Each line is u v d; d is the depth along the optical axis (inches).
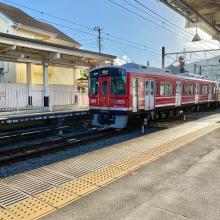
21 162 328.2
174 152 339.9
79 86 1002.1
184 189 217.5
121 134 511.2
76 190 221.9
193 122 662.5
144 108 581.3
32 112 642.8
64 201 201.0
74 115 640.4
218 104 1270.9
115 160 310.5
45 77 737.6
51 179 253.4
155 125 617.0
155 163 291.6
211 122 653.3
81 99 802.8
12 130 537.3
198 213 178.2
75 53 727.7
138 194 209.6
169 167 276.2
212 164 284.2
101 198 204.1
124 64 612.1
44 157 351.3
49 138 498.0
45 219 175.0
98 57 805.9
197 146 372.2
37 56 721.6
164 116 722.2
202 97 996.6
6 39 558.6
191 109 959.0
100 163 299.7
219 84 1259.8
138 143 408.2
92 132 515.8
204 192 211.0
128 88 524.4
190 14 713.6
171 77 709.3
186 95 827.4
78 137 482.9
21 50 648.4
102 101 564.7
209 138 427.8
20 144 445.4
